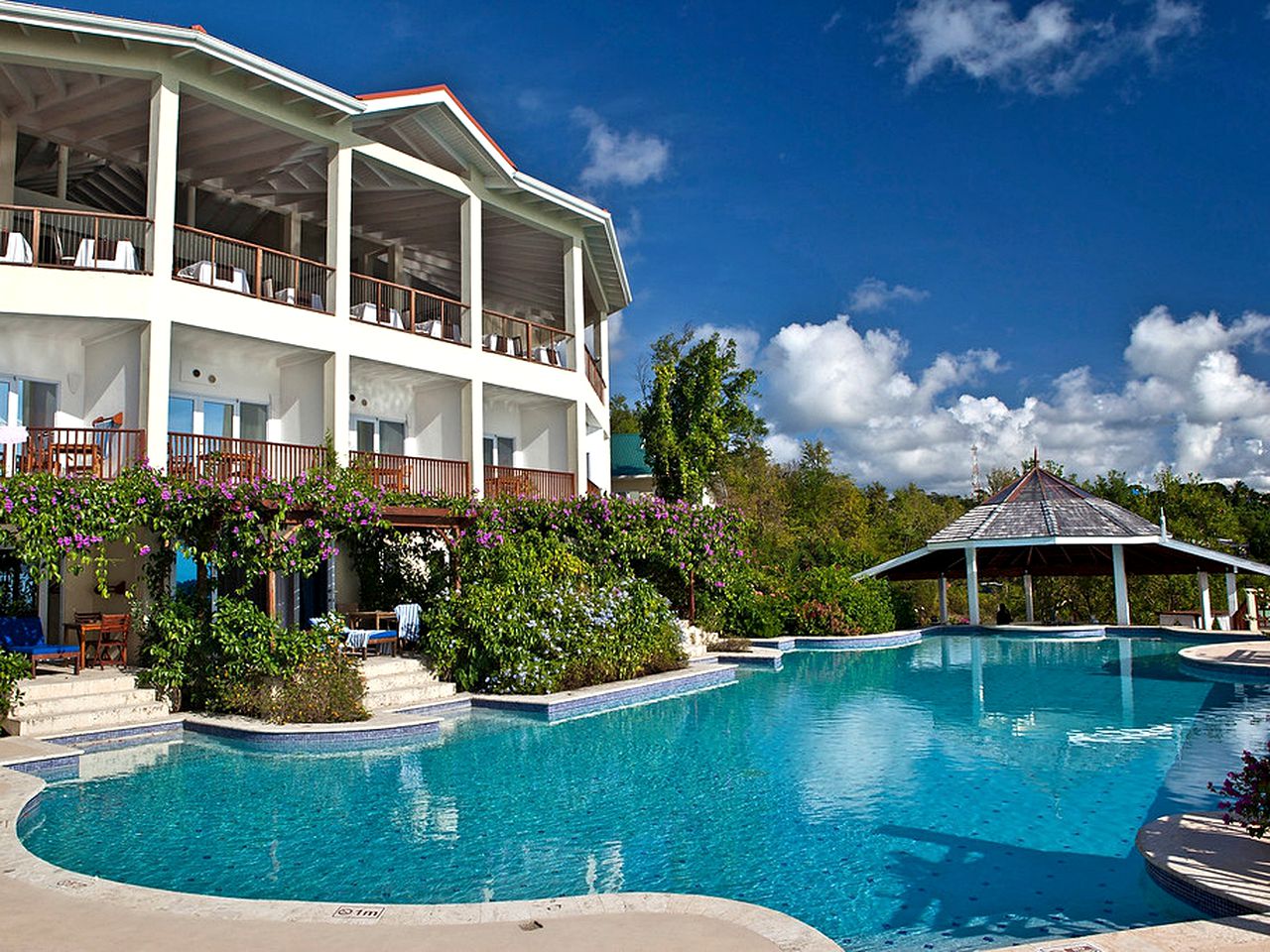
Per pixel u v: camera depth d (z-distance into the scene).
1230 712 14.39
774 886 6.76
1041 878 6.89
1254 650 20.36
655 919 5.16
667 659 17.91
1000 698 16.08
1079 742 12.19
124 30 14.53
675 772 10.48
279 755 11.34
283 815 8.66
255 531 13.50
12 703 11.79
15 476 12.55
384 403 21.27
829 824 8.33
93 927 5.08
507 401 23.75
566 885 6.78
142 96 16.22
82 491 12.80
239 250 21.23
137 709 12.68
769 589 26.70
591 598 16.62
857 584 27.50
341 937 4.92
